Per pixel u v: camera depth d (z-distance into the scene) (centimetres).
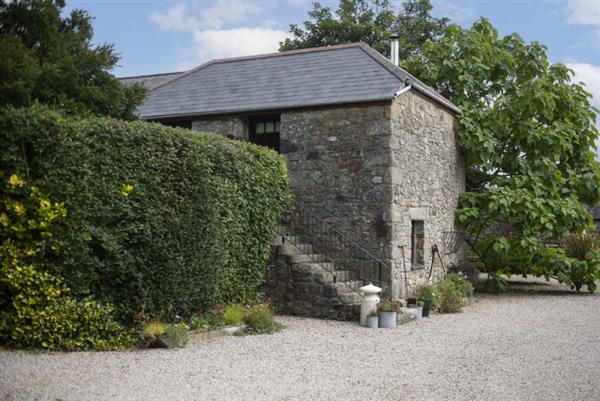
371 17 2589
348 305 1050
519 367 721
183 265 820
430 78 1642
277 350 777
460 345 855
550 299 1473
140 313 766
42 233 684
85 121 745
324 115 1228
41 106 728
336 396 577
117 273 748
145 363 667
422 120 1330
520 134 1569
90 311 719
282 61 1504
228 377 627
